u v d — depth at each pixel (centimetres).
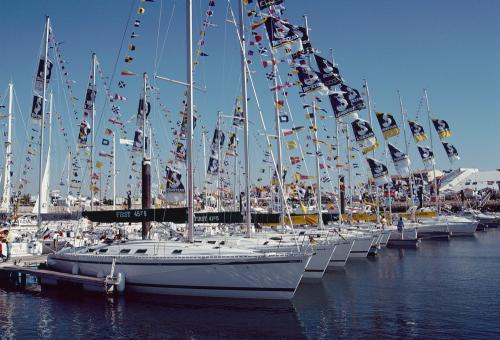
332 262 2625
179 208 2052
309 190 3903
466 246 3953
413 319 1491
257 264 1677
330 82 2689
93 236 2878
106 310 1678
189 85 2023
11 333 1439
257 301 1689
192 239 1980
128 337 1379
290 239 2350
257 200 4381
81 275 2012
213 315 1573
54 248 2622
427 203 6800
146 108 2447
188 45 2041
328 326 1434
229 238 2178
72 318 1591
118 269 1906
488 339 1273
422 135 4741
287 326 1444
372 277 2317
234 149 3850
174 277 1786
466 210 7550
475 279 2225
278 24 2295
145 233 2283
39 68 2848
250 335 1367
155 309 1666
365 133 3183
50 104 3575
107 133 3003
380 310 1617
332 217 3183
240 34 2345
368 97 4212
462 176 10400
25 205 4634
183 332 1411
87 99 3041
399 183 6159
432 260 2994
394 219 4950
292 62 2500
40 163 2858
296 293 1917
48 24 2875
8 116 3372
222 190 3875
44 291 2067
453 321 1458
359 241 3100
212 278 1728
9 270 2205
